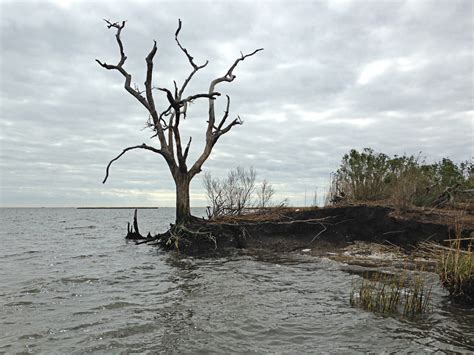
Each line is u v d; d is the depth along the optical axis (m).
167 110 18.22
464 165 19.31
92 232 37.19
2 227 48.28
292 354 6.16
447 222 14.32
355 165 19.66
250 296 9.77
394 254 14.38
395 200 16.17
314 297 9.53
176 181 18.16
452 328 7.14
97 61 17.38
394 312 8.09
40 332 7.38
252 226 17.69
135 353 6.32
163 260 16.16
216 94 17.91
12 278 12.88
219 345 6.59
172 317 8.16
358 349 6.30
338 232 16.72
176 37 19.28
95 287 11.32
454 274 8.70
